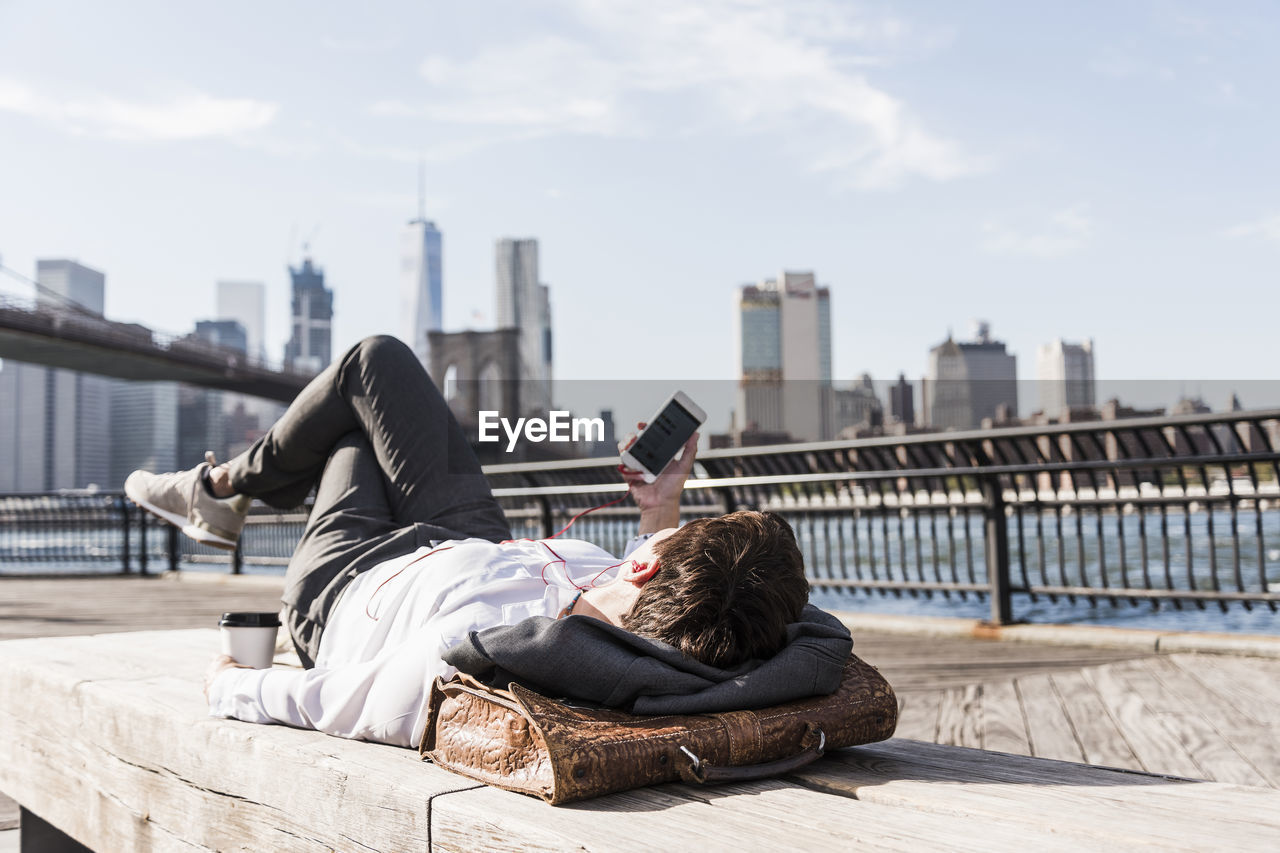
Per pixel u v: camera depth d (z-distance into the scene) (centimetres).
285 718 119
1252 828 74
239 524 196
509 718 89
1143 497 395
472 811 81
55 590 770
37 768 156
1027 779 93
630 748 85
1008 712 264
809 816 79
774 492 545
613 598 116
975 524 673
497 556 134
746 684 97
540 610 122
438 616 123
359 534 156
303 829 101
